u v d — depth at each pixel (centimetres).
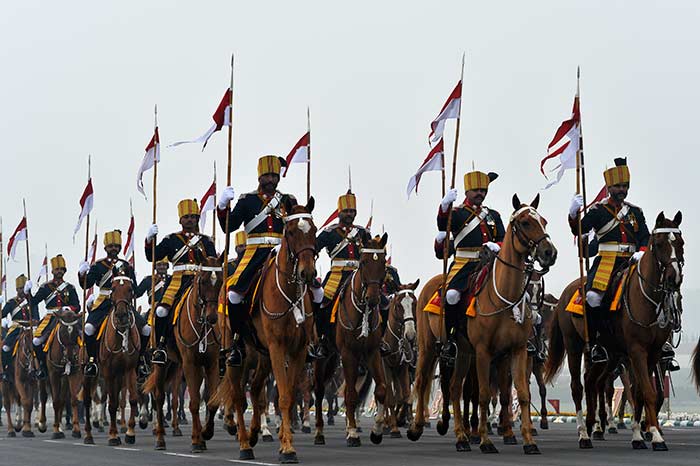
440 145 2044
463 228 1809
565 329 1875
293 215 1525
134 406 2227
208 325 1788
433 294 1917
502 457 1580
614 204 1808
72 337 2528
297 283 1512
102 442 2289
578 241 1780
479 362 1677
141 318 2253
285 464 1492
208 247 2039
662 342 1708
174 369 2191
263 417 2206
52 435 2594
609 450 1709
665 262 1616
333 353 2138
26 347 2770
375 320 1925
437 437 2270
